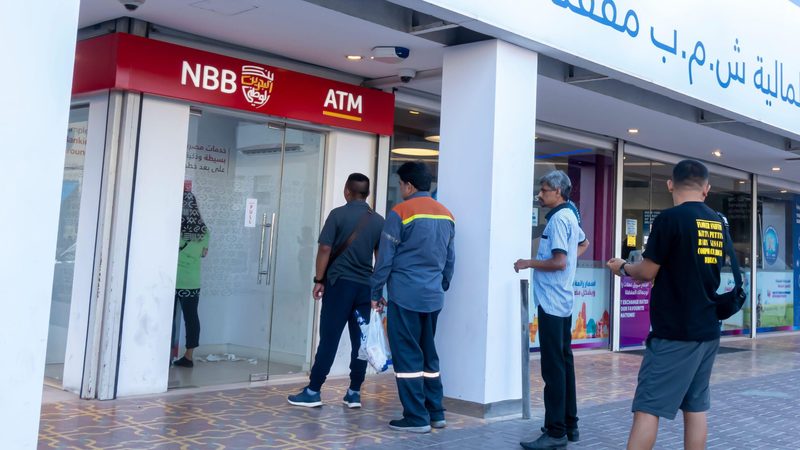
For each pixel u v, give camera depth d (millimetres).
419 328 5727
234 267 7230
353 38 6676
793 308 16109
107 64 6180
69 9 3191
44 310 3121
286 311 7691
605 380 8688
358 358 6324
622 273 4559
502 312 6238
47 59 3115
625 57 7254
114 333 6203
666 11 7801
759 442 5984
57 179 3154
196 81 6566
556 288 5395
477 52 6406
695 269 4250
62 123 3170
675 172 4574
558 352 5391
